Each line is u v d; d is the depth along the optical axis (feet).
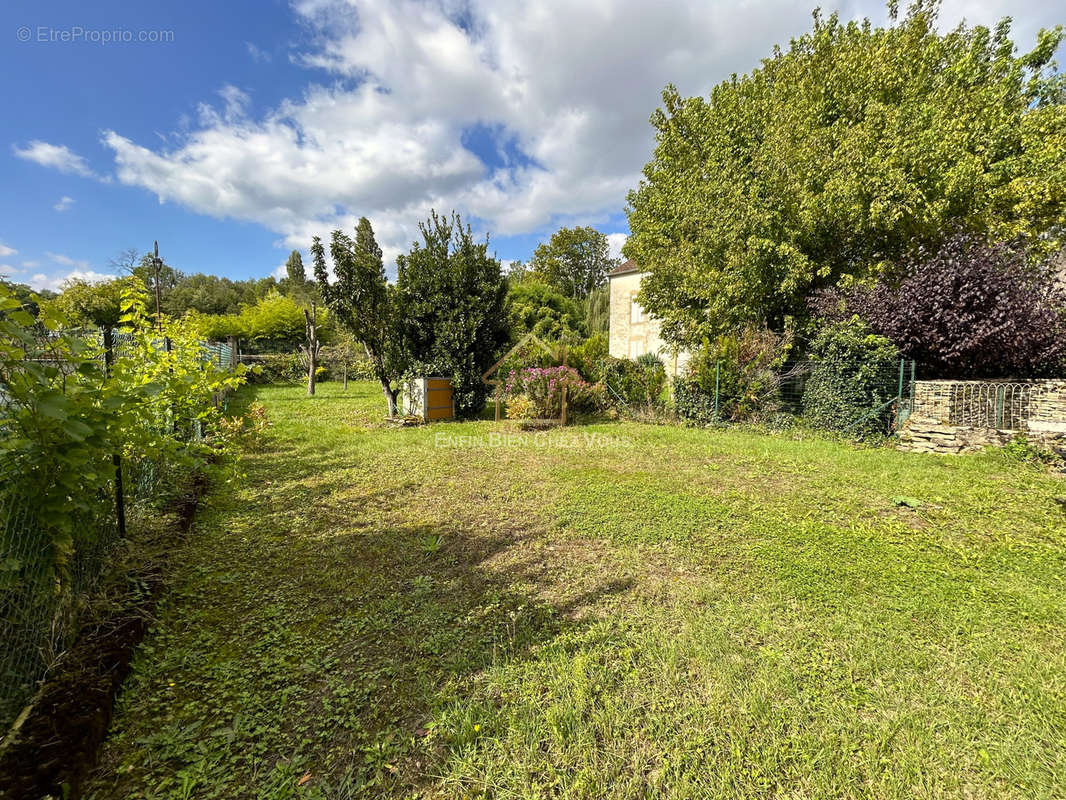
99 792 4.69
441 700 6.13
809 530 12.52
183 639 7.39
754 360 31.35
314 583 9.41
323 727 5.68
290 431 27.25
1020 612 8.43
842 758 5.24
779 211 33.12
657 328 65.92
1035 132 29.68
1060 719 5.83
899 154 29.40
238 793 4.76
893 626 7.93
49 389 5.97
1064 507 14.49
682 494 15.64
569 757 5.24
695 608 8.57
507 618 8.19
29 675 5.59
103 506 7.79
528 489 16.19
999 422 22.35
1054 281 27.63
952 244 26.94
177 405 13.08
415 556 10.77
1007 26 33.68
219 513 13.28
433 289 34.50
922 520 13.43
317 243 29.63
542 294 114.73
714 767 5.14
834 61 35.24
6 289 5.32
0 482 5.55
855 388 26.53
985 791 4.89
